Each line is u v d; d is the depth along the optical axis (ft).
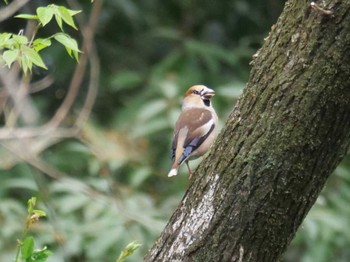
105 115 52.85
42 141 38.50
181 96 45.27
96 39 54.44
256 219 19.58
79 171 45.88
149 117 43.47
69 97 37.09
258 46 54.03
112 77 52.37
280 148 19.27
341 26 18.74
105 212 38.70
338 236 40.81
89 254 37.60
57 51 50.49
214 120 30.25
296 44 19.26
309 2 19.10
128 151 42.63
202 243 19.90
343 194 42.06
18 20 52.60
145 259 20.61
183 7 56.24
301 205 19.58
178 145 29.48
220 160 20.01
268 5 57.88
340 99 18.89
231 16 57.06
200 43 51.78
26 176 42.78
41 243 36.88
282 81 19.30
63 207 38.96
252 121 19.66
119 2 53.11
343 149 19.44
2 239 37.68
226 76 53.31
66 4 52.01
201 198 20.15
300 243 42.65
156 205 42.52
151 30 54.75
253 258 19.74
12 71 38.06
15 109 38.73
